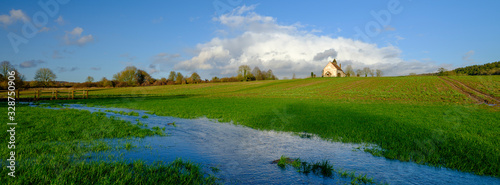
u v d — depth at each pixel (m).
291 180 5.91
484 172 6.60
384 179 6.14
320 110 22.75
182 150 8.45
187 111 22.28
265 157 7.87
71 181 4.91
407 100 35.94
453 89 45.41
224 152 8.39
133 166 6.26
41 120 13.31
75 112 18.36
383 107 26.12
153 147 8.66
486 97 35.75
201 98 45.16
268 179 5.95
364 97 41.75
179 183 5.32
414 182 5.96
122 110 23.50
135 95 58.97
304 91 57.34
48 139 8.81
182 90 83.69
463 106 27.12
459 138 10.41
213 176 5.96
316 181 5.89
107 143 8.81
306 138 10.91
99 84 105.12
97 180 5.15
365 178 6.02
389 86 56.22
